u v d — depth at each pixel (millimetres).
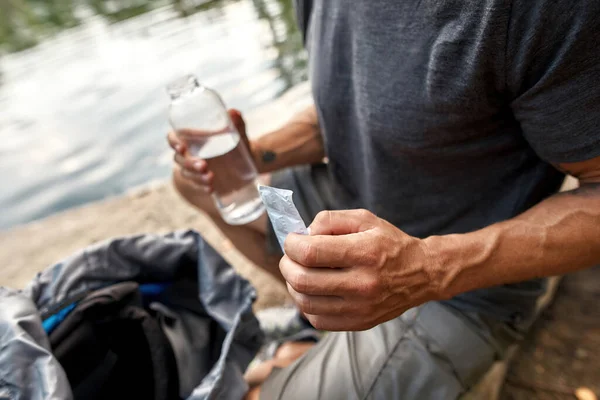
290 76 4219
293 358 1229
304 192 1327
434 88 870
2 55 11484
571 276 1467
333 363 966
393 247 708
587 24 688
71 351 947
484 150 937
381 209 1113
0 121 5660
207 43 6168
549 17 710
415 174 1018
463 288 800
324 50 1095
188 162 1146
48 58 9133
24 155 4367
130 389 1029
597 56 711
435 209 1048
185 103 1158
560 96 758
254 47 5355
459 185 1000
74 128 4711
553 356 1249
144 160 3604
